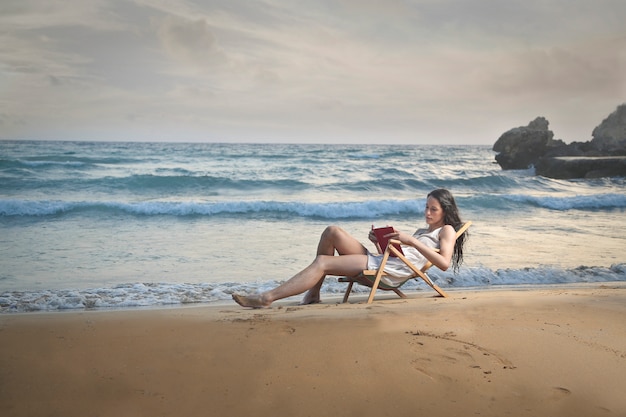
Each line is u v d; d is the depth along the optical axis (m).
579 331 3.44
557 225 13.57
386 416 2.18
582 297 4.82
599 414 2.23
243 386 2.48
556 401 2.35
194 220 14.04
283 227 12.95
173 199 18.86
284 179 24.78
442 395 2.40
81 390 2.42
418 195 21.44
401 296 5.44
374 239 5.36
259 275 7.57
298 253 9.37
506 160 42.34
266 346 3.09
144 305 5.66
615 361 2.86
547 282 7.20
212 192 20.95
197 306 5.46
